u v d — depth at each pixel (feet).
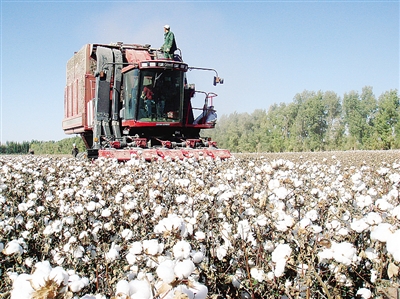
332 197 17.92
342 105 318.24
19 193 24.48
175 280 6.23
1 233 14.94
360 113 313.53
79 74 67.62
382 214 12.76
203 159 35.58
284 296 10.21
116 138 52.31
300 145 238.89
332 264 10.86
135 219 15.43
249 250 12.21
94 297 7.33
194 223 12.28
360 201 15.67
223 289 11.21
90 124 60.18
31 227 15.58
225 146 280.31
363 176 28.84
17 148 248.32
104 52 56.13
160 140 52.60
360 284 11.51
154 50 62.80
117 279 10.77
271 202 14.40
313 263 10.46
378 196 19.02
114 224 16.71
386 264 10.29
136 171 26.45
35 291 5.81
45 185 25.34
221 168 32.07
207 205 15.53
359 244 12.78
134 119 52.49
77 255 12.58
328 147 249.34
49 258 13.92
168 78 53.01
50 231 14.20
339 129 262.06
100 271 12.19
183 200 15.53
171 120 53.62
